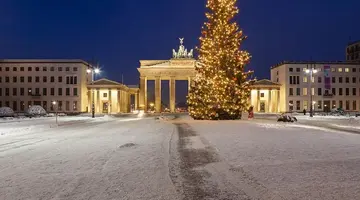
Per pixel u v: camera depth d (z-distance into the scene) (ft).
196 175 33.32
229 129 78.54
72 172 35.45
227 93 125.29
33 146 56.80
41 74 326.44
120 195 27.14
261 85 331.77
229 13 127.85
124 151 48.37
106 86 335.88
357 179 30.53
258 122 107.45
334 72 327.26
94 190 28.66
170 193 27.45
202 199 25.81
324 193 26.50
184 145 53.11
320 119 150.71
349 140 57.77
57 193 27.96
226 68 126.11
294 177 31.55
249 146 50.49
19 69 325.83
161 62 356.18
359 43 362.12
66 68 327.06
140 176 33.22
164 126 94.32
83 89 334.24
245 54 128.67
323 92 326.85
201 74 133.28
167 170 35.63
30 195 27.50
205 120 123.34
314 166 36.22
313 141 56.34
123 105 368.48
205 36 131.03
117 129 90.53
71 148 52.85
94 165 38.83
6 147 56.49
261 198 25.80
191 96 131.23
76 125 114.32
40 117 196.24
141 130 83.76
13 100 325.01
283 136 63.57
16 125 117.19
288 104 325.62
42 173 35.27
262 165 36.96
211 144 52.80
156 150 48.73
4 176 34.24
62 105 325.42
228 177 32.19
